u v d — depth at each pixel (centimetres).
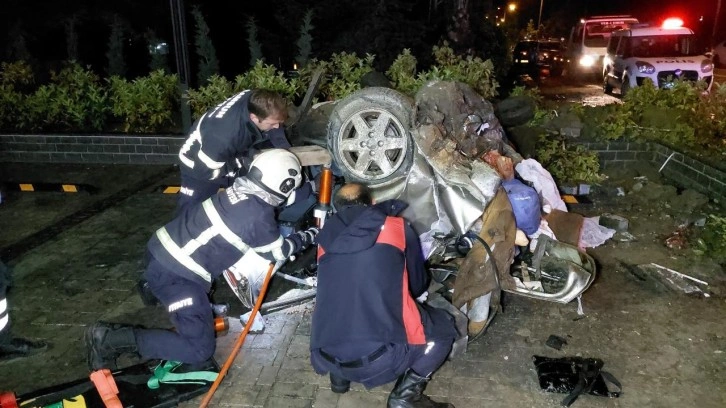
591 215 620
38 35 1471
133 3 1531
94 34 1492
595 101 1504
